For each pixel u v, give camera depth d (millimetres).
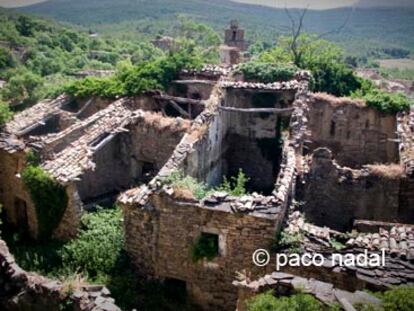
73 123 24297
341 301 8336
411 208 17703
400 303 8164
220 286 14258
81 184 20266
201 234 14195
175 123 20969
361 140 25438
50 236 18625
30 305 10055
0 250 11008
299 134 20516
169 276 14992
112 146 21531
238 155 25516
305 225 14172
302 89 23500
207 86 26094
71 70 54375
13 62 51000
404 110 24578
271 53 36406
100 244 16234
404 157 18859
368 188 17859
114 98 25000
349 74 30484
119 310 9203
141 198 14852
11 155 19641
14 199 20281
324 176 18141
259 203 13742
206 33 75125
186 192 14219
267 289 9352
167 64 26625
